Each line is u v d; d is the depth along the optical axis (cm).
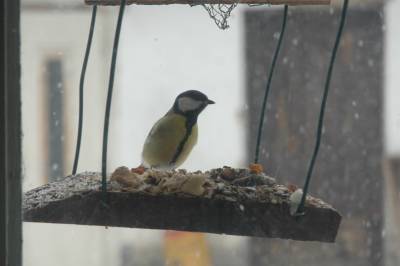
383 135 1201
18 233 465
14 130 467
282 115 1205
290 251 1230
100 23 1828
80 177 709
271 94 1210
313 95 1198
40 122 1812
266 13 1213
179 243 1653
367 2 1202
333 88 1202
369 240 1209
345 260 1220
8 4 466
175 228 593
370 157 1198
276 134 1205
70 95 1828
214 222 589
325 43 1201
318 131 573
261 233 585
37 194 623
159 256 1862
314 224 577
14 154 466
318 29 1201
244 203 587
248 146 1209
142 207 594
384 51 1212
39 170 1802
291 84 1205
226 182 639
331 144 1202
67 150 1819
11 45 468
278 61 1212
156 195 594
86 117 1855
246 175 648
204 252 1655
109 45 1844
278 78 1209
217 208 588
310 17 1202
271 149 1205
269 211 583
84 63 746
